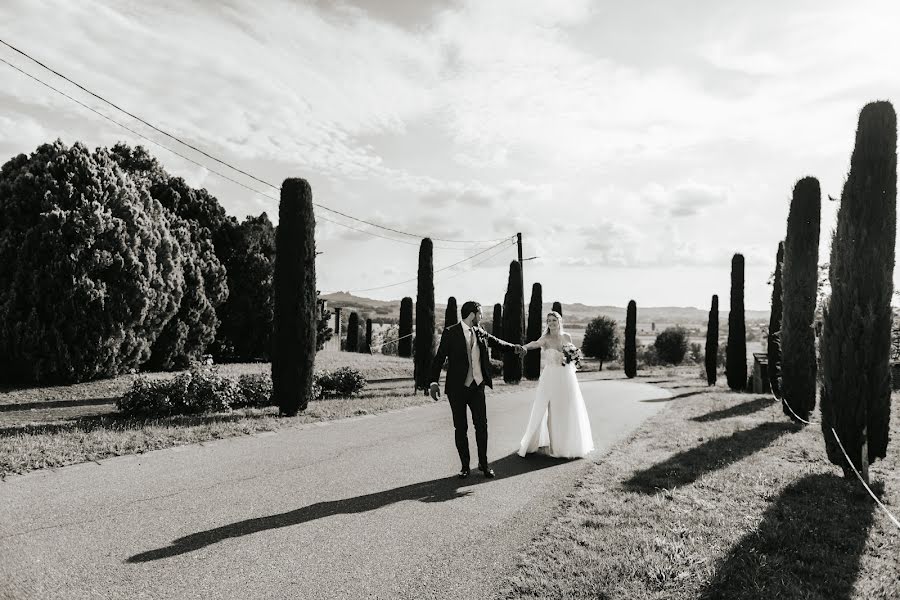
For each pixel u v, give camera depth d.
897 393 16.30
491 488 6.28
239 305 28.00
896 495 5.96
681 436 9.80
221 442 8.72
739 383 25.41
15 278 15.57
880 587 3.78
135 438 8.43
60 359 15.86
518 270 25.66
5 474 6.34
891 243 6.89
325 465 7.24
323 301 37.09
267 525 4.92
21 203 16.12
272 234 29.88
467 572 4.04
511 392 19.91
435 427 10.68
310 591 3.69
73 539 4.48
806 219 12.27
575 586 3.76
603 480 6.55
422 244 19.81
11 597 3.48
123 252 17.11
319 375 16.30
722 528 4.86
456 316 35.97
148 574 3.88
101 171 17.67
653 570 3.96
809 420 12.10
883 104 6.97
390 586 3.79
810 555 4.29
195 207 27.28
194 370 12.63
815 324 12.20
